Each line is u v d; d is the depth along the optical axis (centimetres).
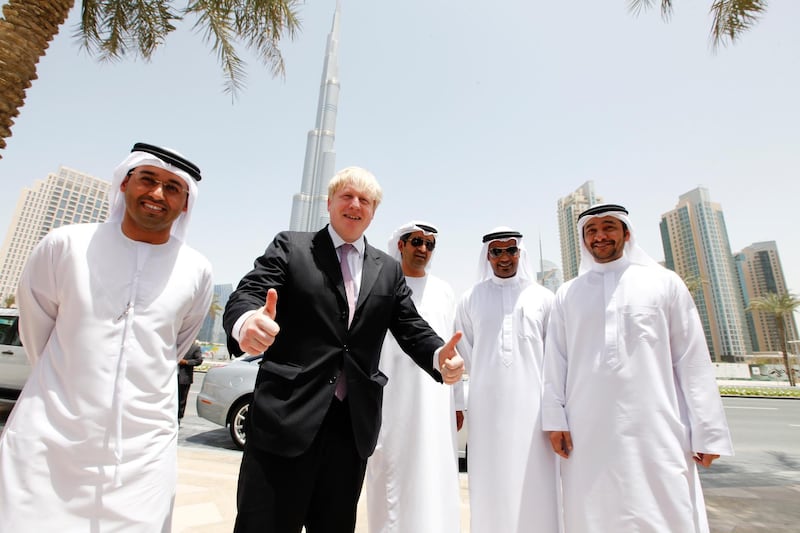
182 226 166
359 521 289
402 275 190
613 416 187
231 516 275
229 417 477
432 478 221
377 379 160
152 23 510
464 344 283
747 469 537
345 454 151
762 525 330
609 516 179
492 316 259
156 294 141
